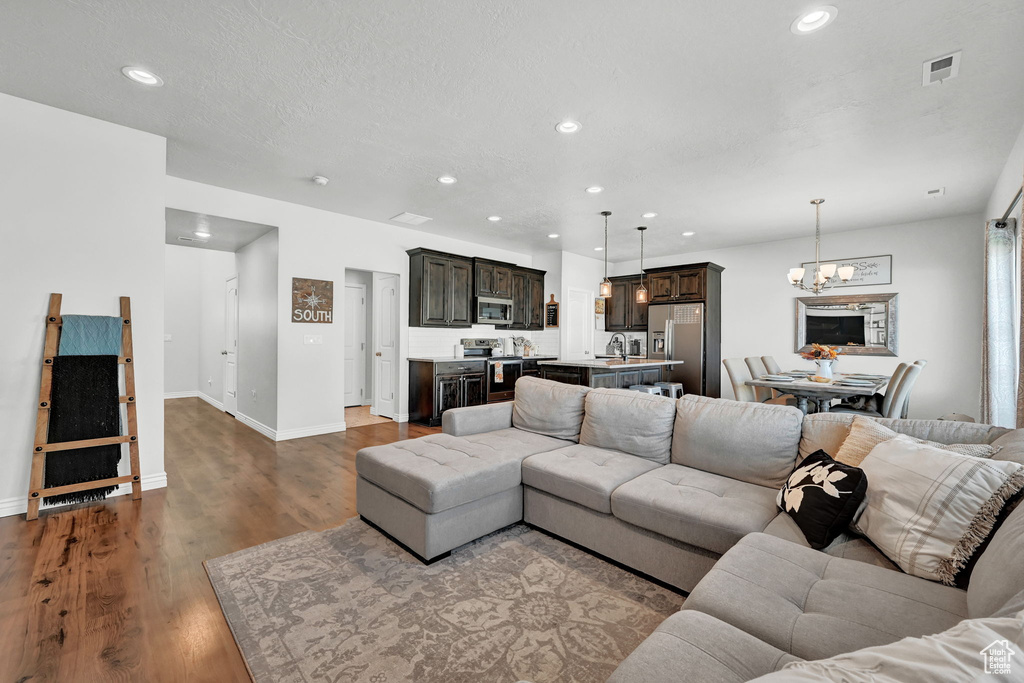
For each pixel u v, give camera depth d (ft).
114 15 6.34
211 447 14.52
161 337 10.46
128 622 5.83
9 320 8.77
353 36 6.78
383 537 8.32
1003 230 11.29
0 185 8.62
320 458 13.39
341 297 16.99
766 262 21.06
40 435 8.87
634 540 7.05
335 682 4.90
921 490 4.88
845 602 4.10
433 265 19.15
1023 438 5.19
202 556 7.54
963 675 1.70
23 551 7.58
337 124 9.55
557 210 15.89
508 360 21.11
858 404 15.14
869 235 18.26
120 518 8.96
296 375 15.87
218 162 11.69
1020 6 5.95
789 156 11.02
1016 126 9.38
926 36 6.61
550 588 6.73
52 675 4.90
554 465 8.27
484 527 8.09
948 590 4.27
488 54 7.18
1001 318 11.30
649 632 5.75
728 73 7.61
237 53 7.21
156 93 8.45
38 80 8.07
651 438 8.69
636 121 9.30
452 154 11.06
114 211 9.76
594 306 26.08
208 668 5.09
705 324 21.33
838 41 6.76
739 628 3.97
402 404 19.30
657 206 15.28
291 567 7.22
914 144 10.31
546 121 9.33
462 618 6.01
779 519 6.06
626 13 6.23
